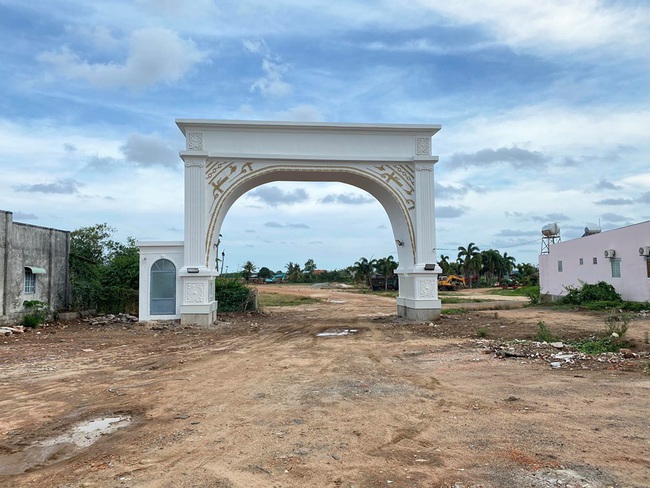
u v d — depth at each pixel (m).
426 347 11.42
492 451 4.64
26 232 16.53
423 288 17.39
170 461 4.55
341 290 52.62
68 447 5.04
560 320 16.14
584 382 7.30
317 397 6.80
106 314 20.38
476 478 4.05
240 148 17.19
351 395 6.89
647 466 4.22
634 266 20.39
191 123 16.88
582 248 24.12
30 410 6.38
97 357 10.53
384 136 17.84
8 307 15.48
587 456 4.45
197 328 15.81
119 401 6.78
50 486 4.07
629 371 8.01
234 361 9.95
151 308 16.84
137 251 24.58
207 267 16.69
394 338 13.35
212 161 16.98
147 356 10.68
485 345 11.22
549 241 27.81
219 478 4.14
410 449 4.76
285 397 6.84
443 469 4.26
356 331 15.30
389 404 6.38
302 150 17.45
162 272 16.89
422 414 5.90
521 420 5.55
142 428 5.58
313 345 12.27
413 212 17.73
